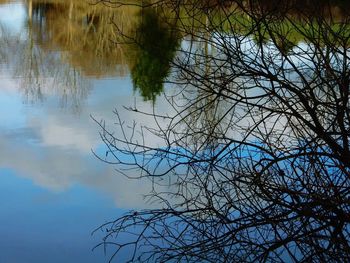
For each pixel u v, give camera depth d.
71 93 13.16
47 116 11.43
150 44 5.77
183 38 5.54
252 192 5.35
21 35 23.34
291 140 5.70
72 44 20.83
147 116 10.23
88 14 21.77
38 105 12.52
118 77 14.61
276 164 4.86
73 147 9.30
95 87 13.63
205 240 4.95
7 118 11.52
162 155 6.37
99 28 19.30
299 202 4.56
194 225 5.45
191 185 6.40
